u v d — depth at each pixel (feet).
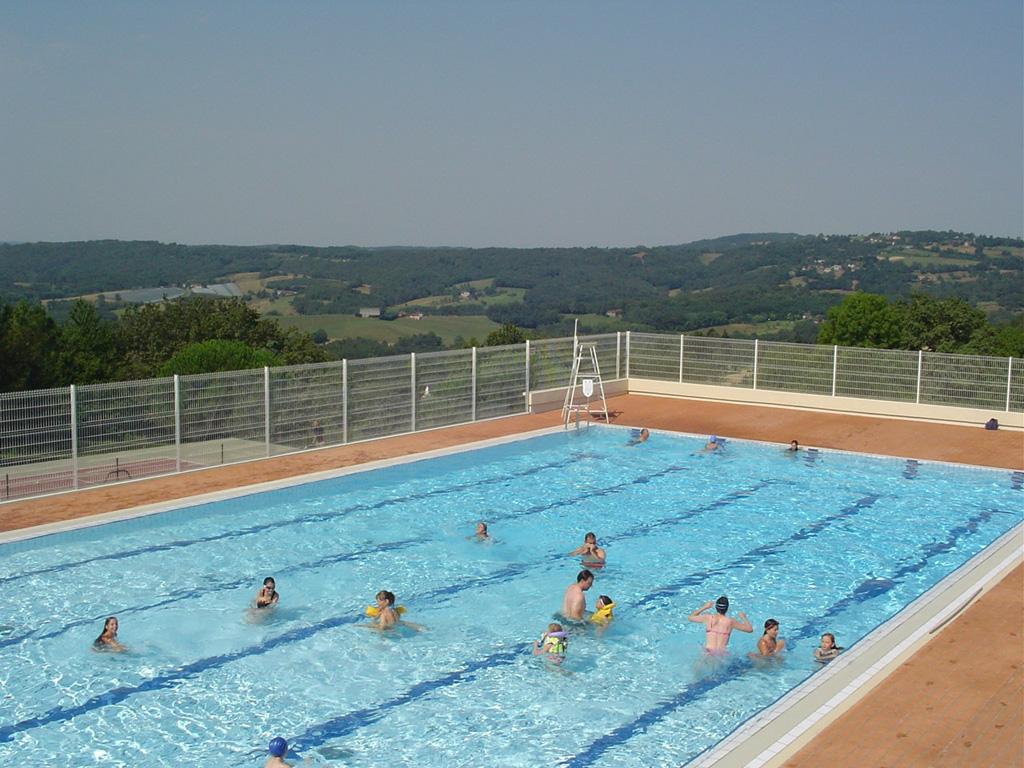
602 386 96.17
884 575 50.57
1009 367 87.25
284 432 75.05
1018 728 32.14
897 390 92.84
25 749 32.35
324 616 44.39
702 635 42.55
